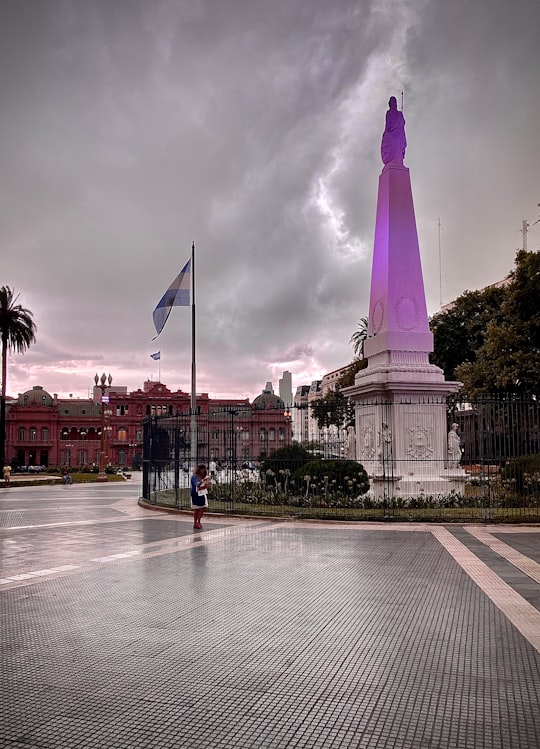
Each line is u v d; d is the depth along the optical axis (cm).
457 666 666
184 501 2645
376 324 2570
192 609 905
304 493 2356
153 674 655
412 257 2494
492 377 3544
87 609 909
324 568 1195
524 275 3394
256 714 558
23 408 11975
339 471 2320
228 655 711
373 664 676
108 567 1227
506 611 873
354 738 513
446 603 921
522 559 1258
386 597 962
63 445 12031
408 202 2520
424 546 1437
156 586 1055
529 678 632
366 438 2489
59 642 761
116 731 527
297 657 702
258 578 1112
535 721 541
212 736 518
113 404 12381
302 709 567
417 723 538
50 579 1119
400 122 2573
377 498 2261
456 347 4903
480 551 1357
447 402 2420
